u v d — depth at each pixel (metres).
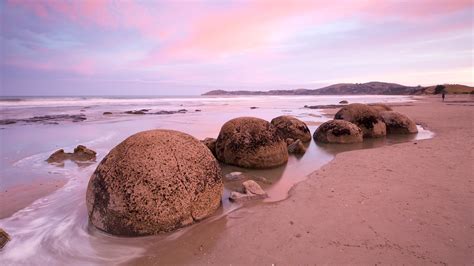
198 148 5.02
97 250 3.94
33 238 4.25
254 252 3.71
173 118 21.58
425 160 7.65
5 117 21.25
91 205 4.49
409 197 5.12
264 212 4.90
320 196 5.43
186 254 3.78
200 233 4.29
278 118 12.29
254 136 7.98
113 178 4.32
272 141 8.02
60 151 8.97
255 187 5.80
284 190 6.15
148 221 4.20
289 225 4.35
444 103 37.84
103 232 4.35
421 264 3.28
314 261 3.44
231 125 8.38
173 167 4.49
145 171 4.31
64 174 7.36
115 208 4.20
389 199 5.08
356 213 4.60
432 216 4.38
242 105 42.91
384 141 11.81
